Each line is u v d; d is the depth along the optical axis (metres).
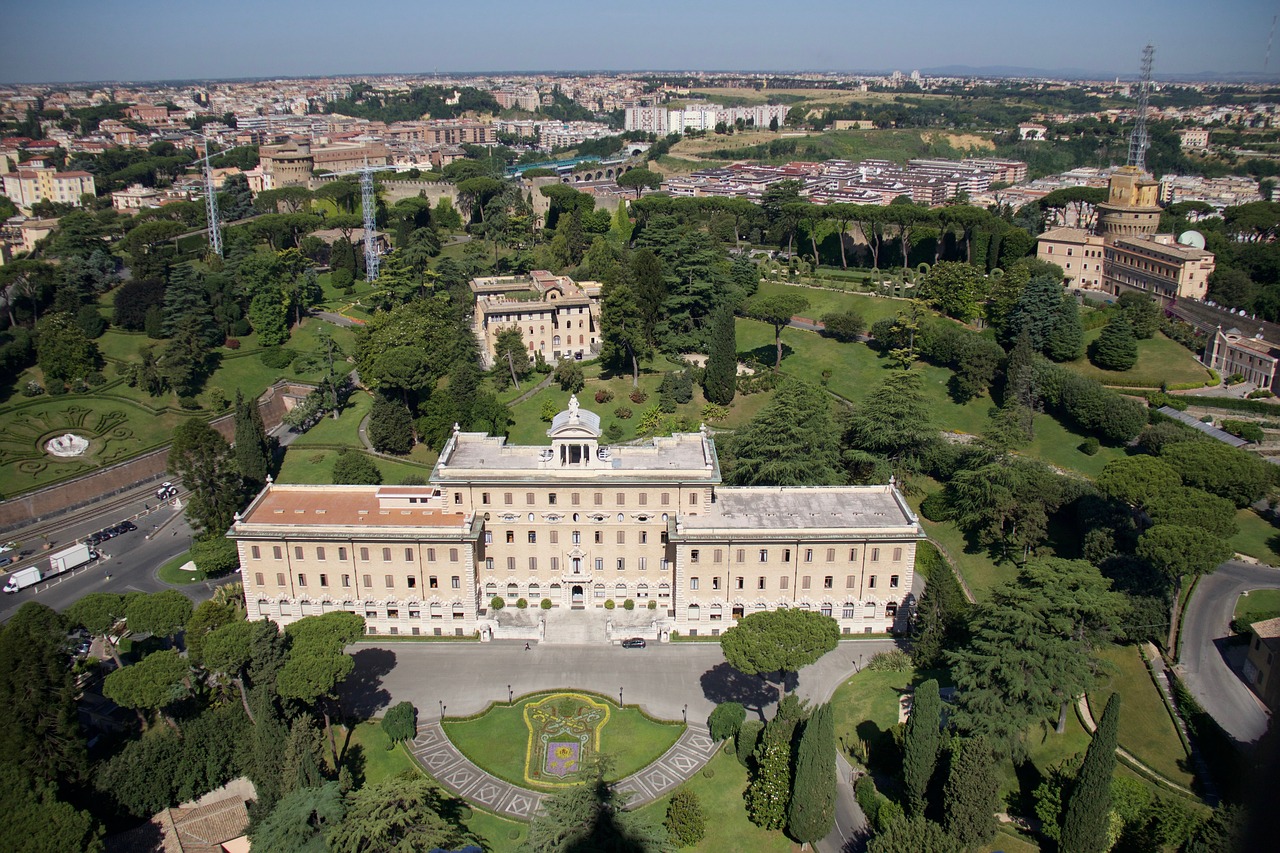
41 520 183.00
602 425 194.50
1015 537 148.12
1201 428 179.00
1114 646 125.88
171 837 105.62
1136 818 96.25
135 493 194.88
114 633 134.00
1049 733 113.31
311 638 118.19
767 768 106.75
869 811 106.56
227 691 122.81
